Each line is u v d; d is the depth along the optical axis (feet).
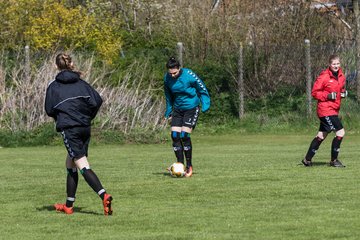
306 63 136.56
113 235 42.60
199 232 42.70
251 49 141.28
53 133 117.91
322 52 142.10
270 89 139.54
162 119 124.16
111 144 117.91
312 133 132.57
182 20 147.54
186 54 143.43
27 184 65.98
